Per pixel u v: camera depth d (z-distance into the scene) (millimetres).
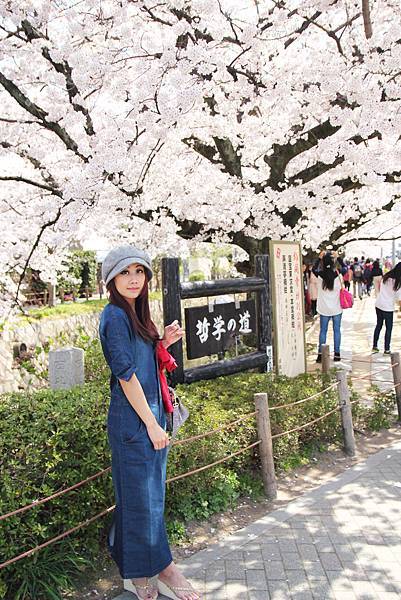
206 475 3895
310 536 3510
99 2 6000
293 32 6367
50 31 6527
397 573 3074
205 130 7441
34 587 2816
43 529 2779
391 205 9344
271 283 6094
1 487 2781
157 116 5625
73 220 6113
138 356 2672
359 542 3422
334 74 5836
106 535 3303
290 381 5562
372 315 17484
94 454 3121
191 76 5535
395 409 6312
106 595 2945
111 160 5438
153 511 2697
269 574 3090
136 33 6496
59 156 7613
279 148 7328
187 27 5535
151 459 2650
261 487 4262
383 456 4961
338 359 9242
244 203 7156
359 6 7004
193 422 3982
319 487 4285
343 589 2932
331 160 6324
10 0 5750
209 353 5188
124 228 9016
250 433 4289
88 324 13102
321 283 9164
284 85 6094
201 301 10555
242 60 6145
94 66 5793
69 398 3553
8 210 8078
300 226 9812
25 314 10461
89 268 22172
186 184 7902
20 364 9758
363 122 5809
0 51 6285
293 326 6371
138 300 2764
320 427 5188
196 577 3080
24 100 6293
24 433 3023
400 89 5664
